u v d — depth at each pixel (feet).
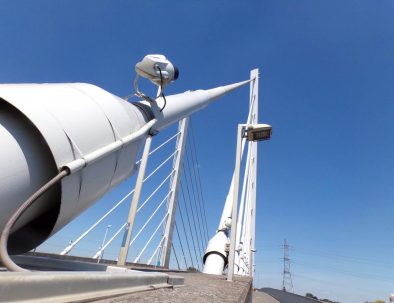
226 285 15.92
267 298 105.19
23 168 6.16
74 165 6.51
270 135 21.80
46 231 7.48
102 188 8.41
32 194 6.40
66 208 7.07
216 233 42.55
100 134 7.74
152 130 11.27
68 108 7.21
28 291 4.41
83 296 5.61
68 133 6.76
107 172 8.19
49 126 6.41
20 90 6.77
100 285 6.31
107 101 8.63
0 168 5.81
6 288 4.11
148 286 9.20
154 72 11.59
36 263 9.32
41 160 6.48
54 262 9.43
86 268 9.50
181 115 14.03
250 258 74.59
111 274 6.86
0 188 5.81
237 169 21.50
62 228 7.91
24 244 7.75
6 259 5.08
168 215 47.93
